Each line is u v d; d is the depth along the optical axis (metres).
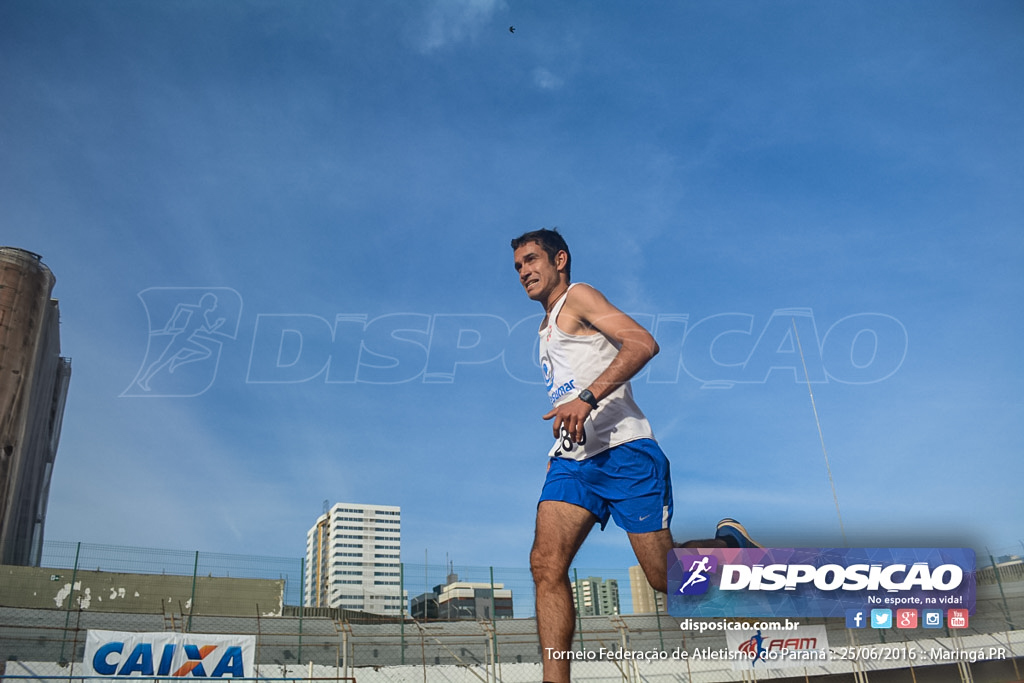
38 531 19.98
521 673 15.78
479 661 17.30
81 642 15.32
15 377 18.25
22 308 18.70
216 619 17.08
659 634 15.14
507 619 18.00
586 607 16.27
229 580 17.61
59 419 21.98
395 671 14.92
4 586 15.72
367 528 90.88
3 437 17.77
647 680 14.07
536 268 3.65
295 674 14.13
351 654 16.67
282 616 17.52
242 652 11.54
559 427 3.06
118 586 16.69
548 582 3.00
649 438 3.22
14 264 18.94
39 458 19.69
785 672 13.39
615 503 3.18
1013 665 14.40
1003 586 14.91
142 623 16.42
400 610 17.78
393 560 91.38
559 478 3.18
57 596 16.06
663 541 3.27
